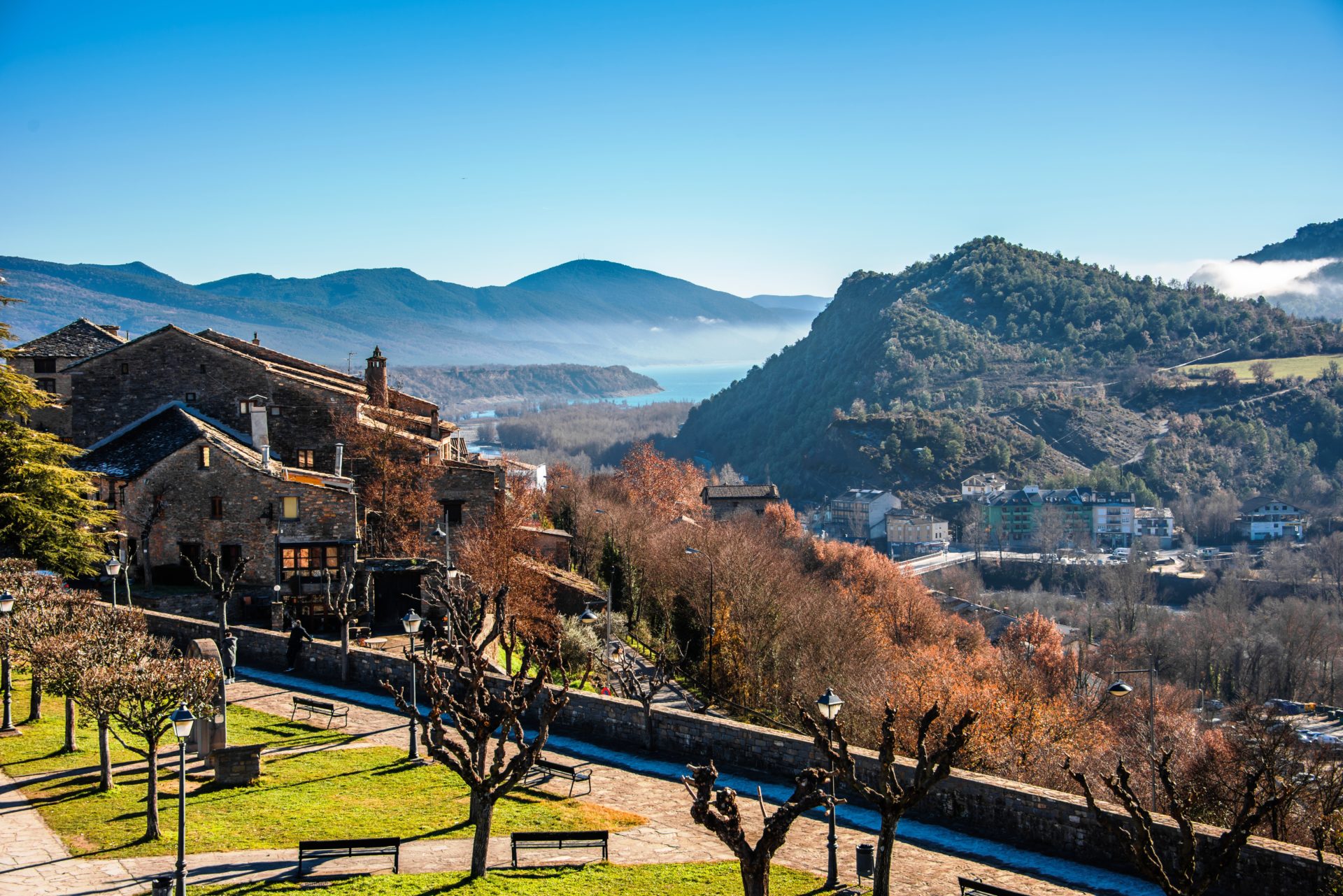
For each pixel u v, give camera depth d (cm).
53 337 8425
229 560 6091
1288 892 2602
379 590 6228
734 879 2719
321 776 3478
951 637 12731
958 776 3181
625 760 3741
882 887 2372
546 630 6359
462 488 7550
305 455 7306
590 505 11950
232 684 4575
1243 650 16062
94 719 3488
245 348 9194
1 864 2658
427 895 2558
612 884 2661
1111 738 7988
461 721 2856
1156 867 2186
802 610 8575
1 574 4612
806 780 2261
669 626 8769
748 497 19275
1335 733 12406
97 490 6166
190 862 2720
